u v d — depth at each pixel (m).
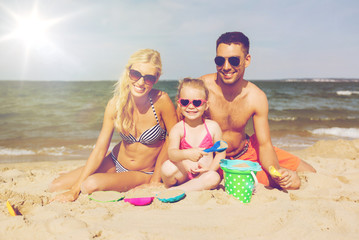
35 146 7.73
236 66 3.17
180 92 3.35
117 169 3.78
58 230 2.20
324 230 2.29
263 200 3.00
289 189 3.42
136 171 3.60
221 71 3.25
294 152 6.38
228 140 3.64
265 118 3.49
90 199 3.04
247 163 3.15
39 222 2.30
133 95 3.28
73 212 2.64
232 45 3.15
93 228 2.23
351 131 10.27
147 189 3.29
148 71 3.15
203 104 3.28
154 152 3.64
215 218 2.52
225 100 3.47
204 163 3.39
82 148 7.55
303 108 20.19
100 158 3.46
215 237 2.16
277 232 2.24
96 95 31.16
